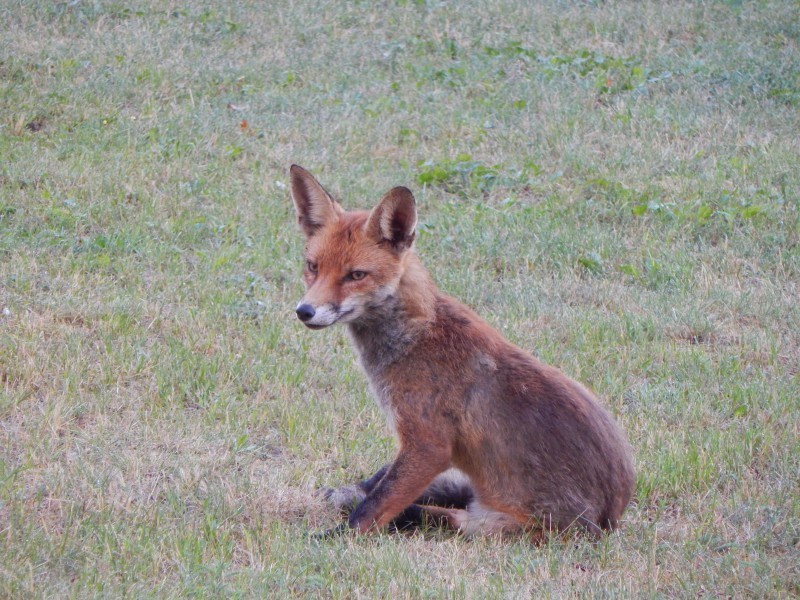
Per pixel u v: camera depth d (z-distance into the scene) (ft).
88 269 43.70
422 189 56.49
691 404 36.52
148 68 67.31
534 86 70.03
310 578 23.84
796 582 25.03
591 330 42.27
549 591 23.88
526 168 58.85
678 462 31.91
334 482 30.32
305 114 64.75
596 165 59.11
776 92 69.77
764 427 34.86
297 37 76.69
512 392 27.27
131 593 22.24
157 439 31.37
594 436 27.20
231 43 74.38
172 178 54.13
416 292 27.76
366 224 27.86
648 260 49.80
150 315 40.34
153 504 27.53
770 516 28.60
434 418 26.94
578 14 82.74
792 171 58.75
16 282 40.78
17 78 63.67
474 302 45.03
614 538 27.25
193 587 22.79
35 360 34.88
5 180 50.98
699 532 27.91
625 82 70.69
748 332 43.60
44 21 73.87
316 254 28.14
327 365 38.34
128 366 35.68
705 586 24.84
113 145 57.26
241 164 57.26
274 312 41.93
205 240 48.60
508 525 27.55
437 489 30.50
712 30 80.38
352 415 34.60
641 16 82.48
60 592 21.90
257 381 36.40
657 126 65.00
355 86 69.26
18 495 26.81
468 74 71.77
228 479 29.32
